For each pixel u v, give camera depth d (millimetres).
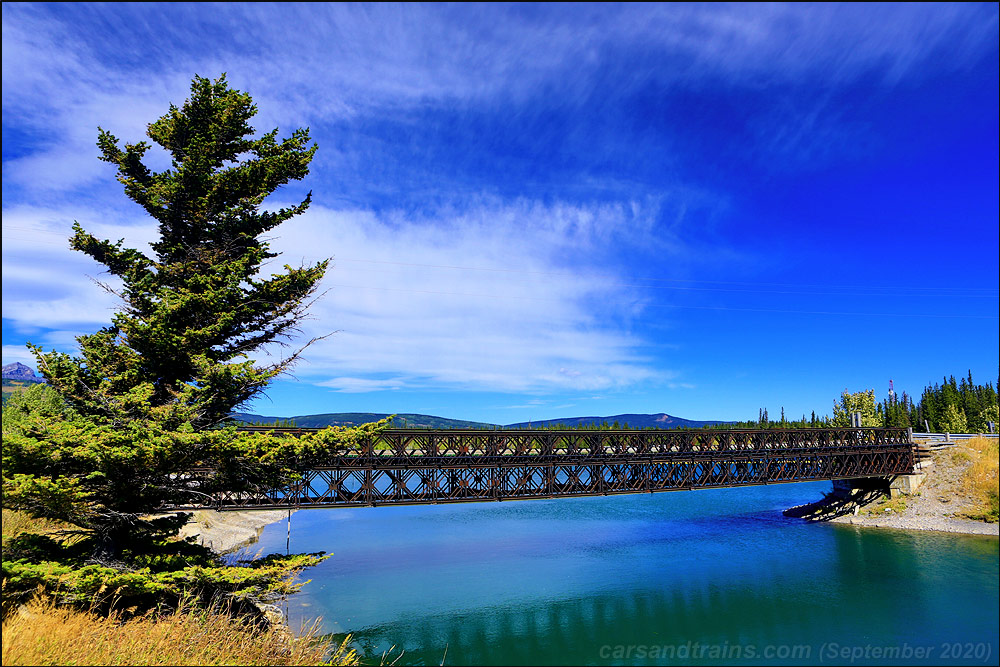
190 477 15609
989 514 35688
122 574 12766
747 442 37438
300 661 13562
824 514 45188
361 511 56500
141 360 15164
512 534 42000
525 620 22406
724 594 25375
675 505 58844
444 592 26328
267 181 17094
